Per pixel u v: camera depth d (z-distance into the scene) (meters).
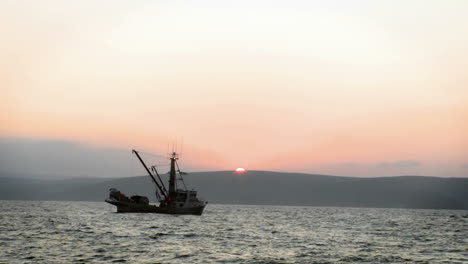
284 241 94.81
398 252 80.69
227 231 116.75
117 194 181.88
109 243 82.62
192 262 64.25
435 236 118.19
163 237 95.19
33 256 65.81
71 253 69.38
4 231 101.75
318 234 115.62
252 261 66.69
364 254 76.75
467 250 85.88
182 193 181.12
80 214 191.12
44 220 144.88
